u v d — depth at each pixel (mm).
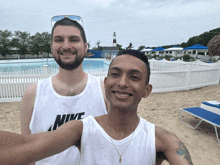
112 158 708
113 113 711
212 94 8133
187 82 9414
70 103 1248
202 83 10039
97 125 752
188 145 3785
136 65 658
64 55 1153
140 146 721
